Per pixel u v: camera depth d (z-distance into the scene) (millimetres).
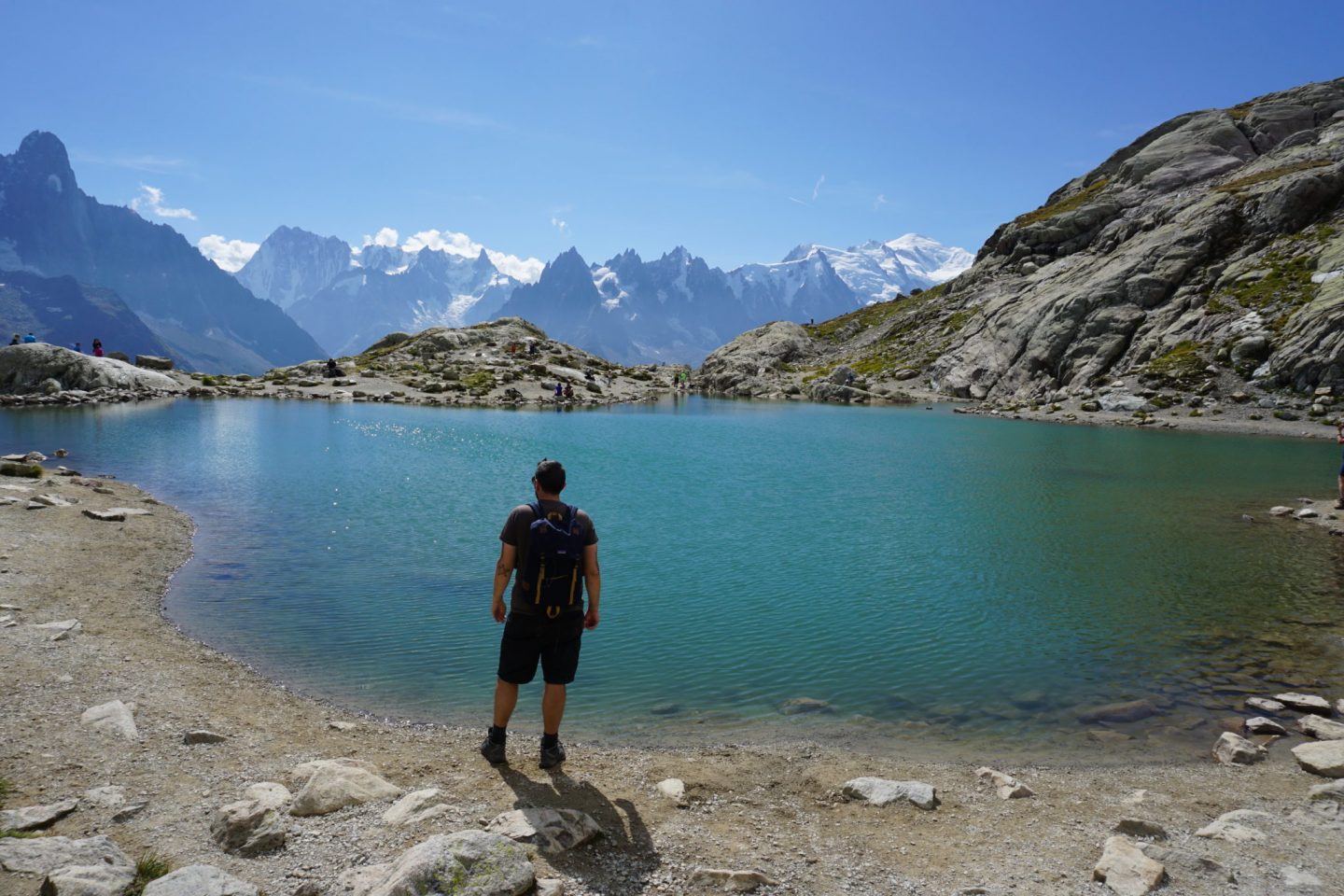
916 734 10102
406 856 5848
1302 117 109812
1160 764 9227
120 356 75688
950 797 8211
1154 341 72438
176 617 13445
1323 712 10641
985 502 26547
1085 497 27781
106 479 27250
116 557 16750
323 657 11984
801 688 11523
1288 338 60688
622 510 24734
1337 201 75500
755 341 131500
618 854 6633
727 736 9867
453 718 10055
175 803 7129
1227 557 19562
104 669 10547
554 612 8109
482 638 12984
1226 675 12203
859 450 41406
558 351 107250
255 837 6434
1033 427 54969
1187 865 6598
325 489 26422
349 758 8508
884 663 12555
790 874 6453
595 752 9125
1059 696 11344
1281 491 29281
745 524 22844
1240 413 56969
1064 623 14445
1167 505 26359
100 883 5395
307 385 75938
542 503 8422
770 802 7992
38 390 59969
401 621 13734
